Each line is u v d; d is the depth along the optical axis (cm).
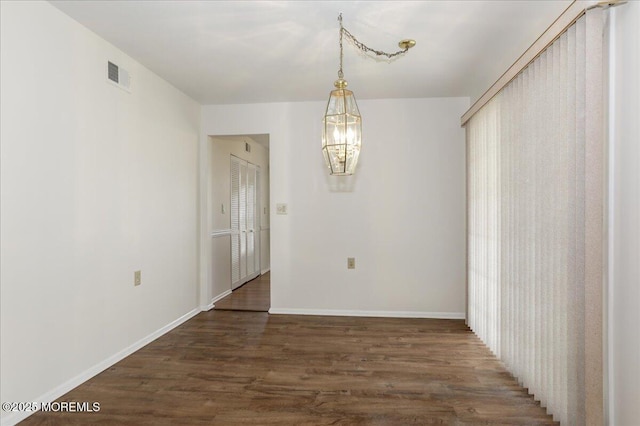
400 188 373
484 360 261
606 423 164
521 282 223
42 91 201
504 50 263
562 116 178
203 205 400
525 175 218
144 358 266
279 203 389
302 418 188
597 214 158
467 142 340
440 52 266
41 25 200
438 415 191
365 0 202
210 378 233
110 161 255
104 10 212
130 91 277
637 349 149
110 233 255
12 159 183
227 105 397
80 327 227
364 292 377
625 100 153
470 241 332
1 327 178
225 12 215
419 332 322
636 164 148
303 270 385
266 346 289
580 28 164
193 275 380
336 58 278
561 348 181
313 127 384
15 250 185
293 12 214
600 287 159
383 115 374
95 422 185
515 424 184
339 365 252
